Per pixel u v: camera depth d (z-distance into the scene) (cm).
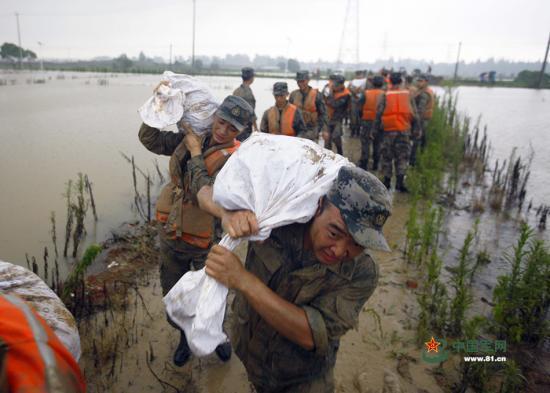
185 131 264
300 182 157
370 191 140
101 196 599
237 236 154
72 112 1391
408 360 309
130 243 464
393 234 529
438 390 284
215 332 154
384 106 684
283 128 644
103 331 321
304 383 192
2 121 1147
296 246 170
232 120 252
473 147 958
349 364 305
